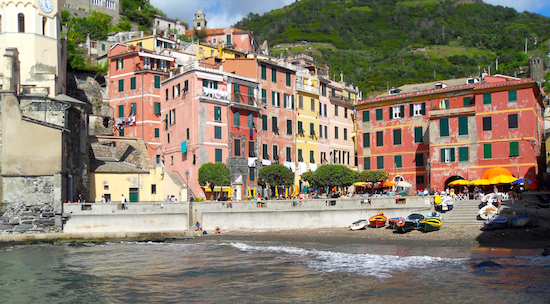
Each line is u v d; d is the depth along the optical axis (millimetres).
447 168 68062
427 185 70125
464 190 60344
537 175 64312
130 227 56531
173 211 57031
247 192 74125
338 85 96875
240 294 28609
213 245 49719
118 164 72188
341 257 39344
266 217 55750
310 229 54125
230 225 56719
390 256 38656
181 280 33031
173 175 71812
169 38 105188
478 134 66438
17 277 35312
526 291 26125
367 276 31562
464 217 49531
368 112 77938
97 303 27828
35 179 56781
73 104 67312
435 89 72562
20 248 50594
